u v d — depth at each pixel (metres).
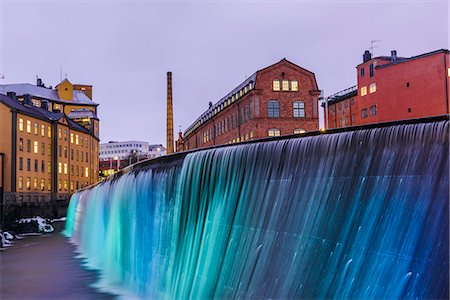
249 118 53.25
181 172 21.69
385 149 11.88
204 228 18.91
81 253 39.00
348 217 12.32
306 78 52.66
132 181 29.25
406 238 10.55
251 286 14.86
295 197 14.47
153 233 24.22
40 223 58.38
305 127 52.00
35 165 66.19
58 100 98.19
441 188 10.14
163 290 21.33
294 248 13.79
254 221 15.95
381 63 53.72
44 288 25.02
